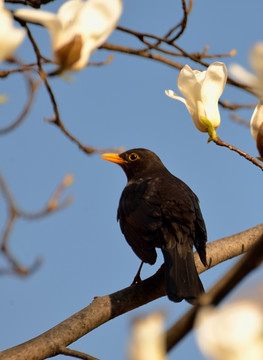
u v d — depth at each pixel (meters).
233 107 9.07
